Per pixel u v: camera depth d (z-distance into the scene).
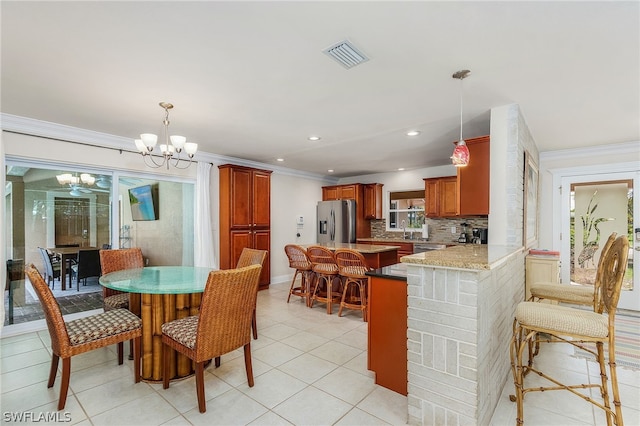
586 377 2.46
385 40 1.88
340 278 4.52
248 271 2.16
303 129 3.69
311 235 7.11
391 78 2.38
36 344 3.10
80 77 2.34
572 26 1.72
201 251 4.79
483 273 1.79
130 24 1.71
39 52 1.99
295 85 2.49
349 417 1.94
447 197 5.74
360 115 3.22
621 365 2.67
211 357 2.04
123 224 4.13
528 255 3.40
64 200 3.70
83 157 3.71
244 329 2.23
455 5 1.55
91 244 3.90
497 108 2.96
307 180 7.05
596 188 4.48
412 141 4.26
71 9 1.57
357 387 2.29
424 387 1.83
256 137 4.05
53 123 3.41
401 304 2.20
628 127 3.57
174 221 4.75
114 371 2.55
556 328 1.77
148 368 2.38
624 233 4.29
